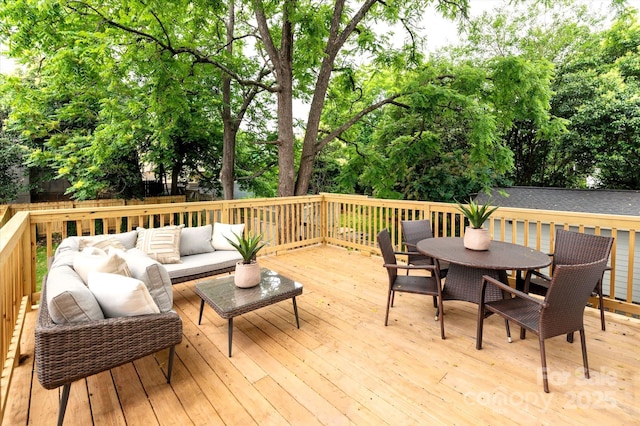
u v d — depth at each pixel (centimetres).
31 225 313
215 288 275
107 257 207
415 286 278
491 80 716
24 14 588
